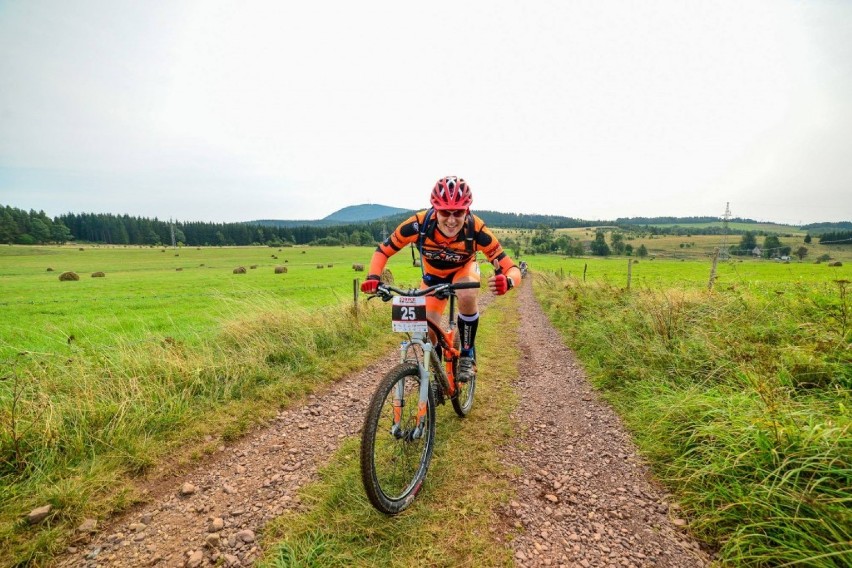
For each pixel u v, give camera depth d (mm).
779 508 2211
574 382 5219
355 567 2053
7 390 3713
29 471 2832
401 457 2748
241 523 2479
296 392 4613
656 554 2195
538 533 2355
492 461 3133
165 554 2236
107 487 2766
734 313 5684
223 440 3531
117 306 21188
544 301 14438
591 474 3008
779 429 2586
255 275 45094
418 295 2641
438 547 2211
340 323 7113
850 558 1831
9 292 29938
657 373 4551
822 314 4930
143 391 3939
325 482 2865
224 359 4914
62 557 2203
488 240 3105
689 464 2830
